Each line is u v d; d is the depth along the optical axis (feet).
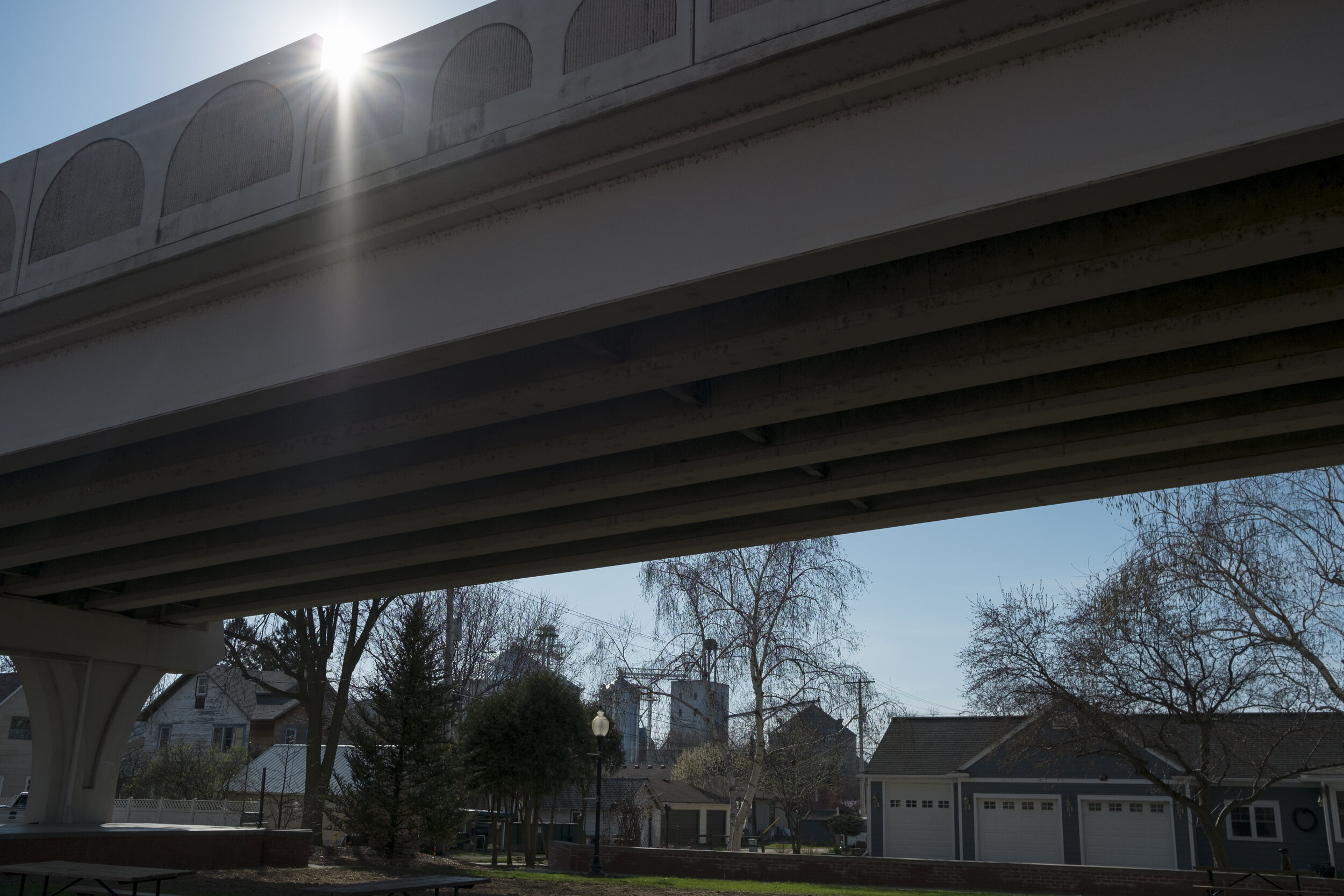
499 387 38.42
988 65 26.27
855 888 71.41
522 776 97.04
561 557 63.87
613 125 29.94
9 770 190.39
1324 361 33.42
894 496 52.95
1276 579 66.74
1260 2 23.47
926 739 131.54
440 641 114.52
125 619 86.12
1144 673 69.26
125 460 49.70
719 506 50.65
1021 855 117.50
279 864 76.64
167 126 40.19
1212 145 23.32
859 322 31.45
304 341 37.35
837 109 28.12
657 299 30.78
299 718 196.13
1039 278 28.84
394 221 35.17
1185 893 68.74
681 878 81.82
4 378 46.78
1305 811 104.83
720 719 103.09
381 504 55.16
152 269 38.96
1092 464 47.88
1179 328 31.22
